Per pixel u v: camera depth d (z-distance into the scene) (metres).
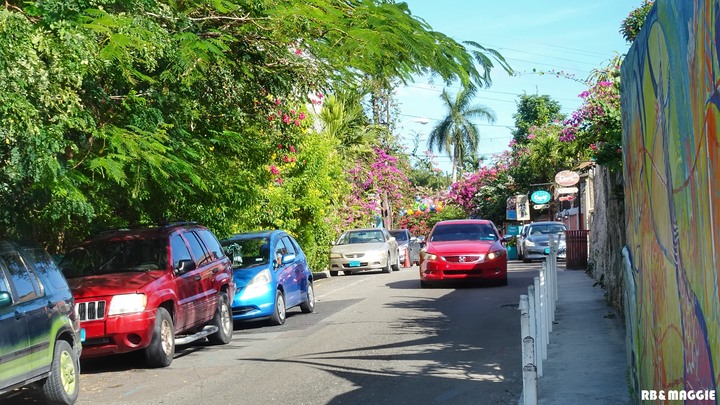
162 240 13.20
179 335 13.64
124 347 11.60
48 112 9.56
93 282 12.01
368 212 41.69
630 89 7.09
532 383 6.48
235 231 23.72
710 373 3.92
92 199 13.48
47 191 10.82
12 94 8.42
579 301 17.22
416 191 63.03
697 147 4.01
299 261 18.70
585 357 10.84
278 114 16.22
